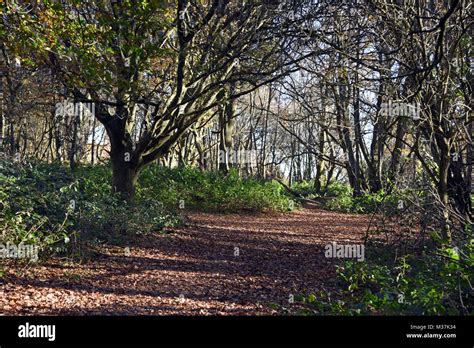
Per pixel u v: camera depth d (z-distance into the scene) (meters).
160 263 10.23
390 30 10.13
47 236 8.91
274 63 13.19
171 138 14.41
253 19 13.21
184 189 20.44
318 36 11.53
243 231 15.83
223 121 26.38
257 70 13.58
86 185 13.43
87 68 10.53
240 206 21.11
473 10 10.12
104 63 10.58
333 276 9.82
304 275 9.98
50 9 10.38
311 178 45.44
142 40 11.02
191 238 13.38
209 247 12.59
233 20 13.34
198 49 13.09
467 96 9.85
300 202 26.92
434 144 10.41
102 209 11.54
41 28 10.45
